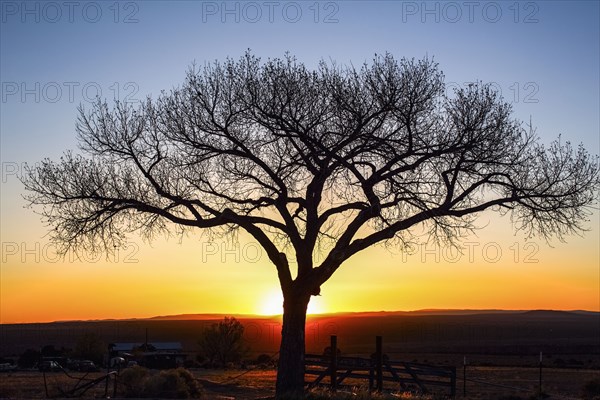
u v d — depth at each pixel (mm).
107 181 27234
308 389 26531
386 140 26281
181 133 27062
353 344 180875
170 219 26641
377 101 26031
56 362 75062
